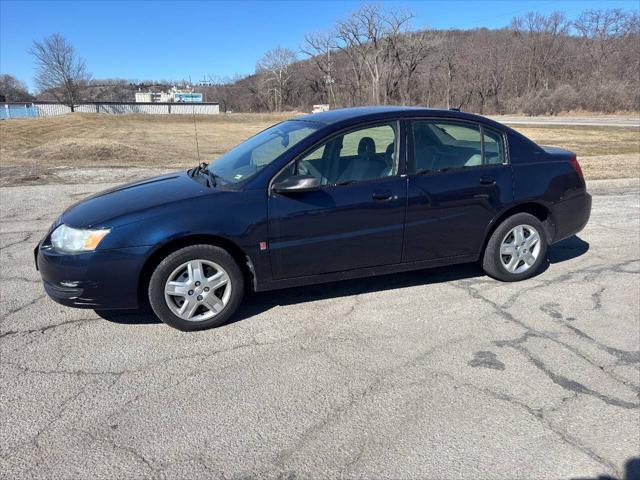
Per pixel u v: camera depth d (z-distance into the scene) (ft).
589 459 8.22
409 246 14.03
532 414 9.34
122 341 12.08
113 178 35.35
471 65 254.68
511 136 15.26
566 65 240.53
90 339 12.17
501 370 10.81
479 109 246.06
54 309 13.83
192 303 12.37
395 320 13.16
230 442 8.61
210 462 8.14
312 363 11.10
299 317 13.35
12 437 8.71
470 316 13.37
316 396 9.89
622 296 14.61
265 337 12.29
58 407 9.53
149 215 11.84
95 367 10.94
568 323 12.97
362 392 10.03
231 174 13.56
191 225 11.87
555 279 15.97
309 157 12.98
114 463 8.11
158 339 12.18
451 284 15.56
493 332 12.50
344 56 290.35
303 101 349.61
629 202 27.04
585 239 20.35
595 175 35.88
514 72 247.70
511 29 272.10
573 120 147.64
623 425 9.05
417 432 8.85
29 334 12.41
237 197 12.34
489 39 271.69
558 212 15.80
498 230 15.12
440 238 14.37
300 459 8.21
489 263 15.37
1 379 10.46
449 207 14.19
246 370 10.83
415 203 13.74
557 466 8.06
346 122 13.48
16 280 15.94
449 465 8.07
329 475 7.86
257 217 12.34
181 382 10.37
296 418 9.23
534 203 15.42
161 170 39.47
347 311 13.70
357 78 279.08
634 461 8.18
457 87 257.14
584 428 8.97
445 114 14.51
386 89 268.62
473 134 14.76
